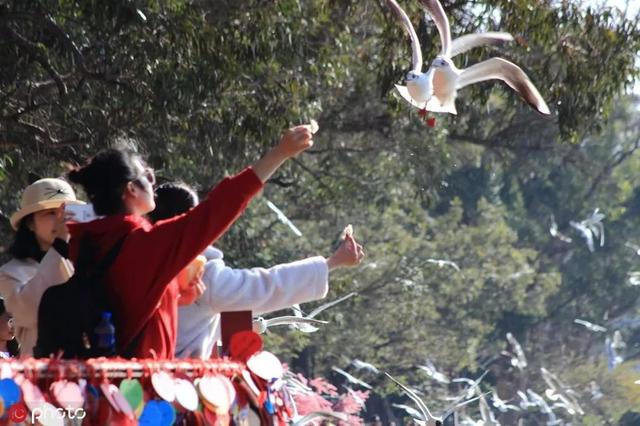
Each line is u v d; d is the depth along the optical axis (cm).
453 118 3189
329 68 2633
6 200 2369
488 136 3938
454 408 1528
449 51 947
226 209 841
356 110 3412
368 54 3047
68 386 765
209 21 2333
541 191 7100
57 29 2133
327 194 3622
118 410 779
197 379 852
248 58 2338
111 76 2236
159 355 865
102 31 2161
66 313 830
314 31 2570
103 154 886
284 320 1208
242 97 2450
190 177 2531
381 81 2509
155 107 2222
